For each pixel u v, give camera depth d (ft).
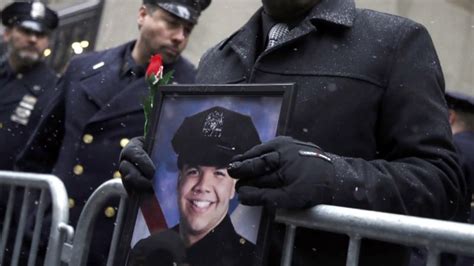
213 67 9.51
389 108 8.31
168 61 14.23
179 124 8.47
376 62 8.37
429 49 8.54
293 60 8.57
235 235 7.74
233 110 8.07
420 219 6.82
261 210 7.57
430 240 6.69
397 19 8.65
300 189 7.31
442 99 8.39
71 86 14.61
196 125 8.32
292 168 7.33
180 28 14.06
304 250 8.13
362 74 8.32
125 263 8.52
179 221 8.16
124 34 31.01
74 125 14.21
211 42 28.04
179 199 8.21
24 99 17.51
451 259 9.77
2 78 17.98
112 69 14.44
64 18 32.45
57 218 11.81
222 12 28.07
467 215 12.57
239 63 9.16
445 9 25.75
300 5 8.64
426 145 8.09
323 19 8.52
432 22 25.84
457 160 8.25
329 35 8.59
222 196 7.92
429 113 8.18
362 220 7.19
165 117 8.64
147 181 8.43
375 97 8.30
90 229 10.64
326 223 7.45
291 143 7.46
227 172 7.63
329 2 8.71
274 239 8.15
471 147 13.62
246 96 8.02
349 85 8.30
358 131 8.27
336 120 8.23
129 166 8.55
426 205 7.84
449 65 25.82
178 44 14.12
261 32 9.20
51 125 14.99
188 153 8.27
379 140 8.48
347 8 8.71
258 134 7.80
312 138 8.23
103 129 13.89
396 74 8.32
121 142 13.79
